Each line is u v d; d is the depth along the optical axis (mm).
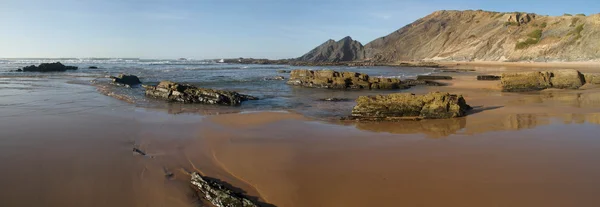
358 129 11391
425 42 146875
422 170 7227
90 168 7422
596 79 24234
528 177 6699
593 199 5734
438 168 7320
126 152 8578
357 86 27406
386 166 7527
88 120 12367
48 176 6957
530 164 7422
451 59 107188
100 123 11914
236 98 18266
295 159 8094
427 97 13680
